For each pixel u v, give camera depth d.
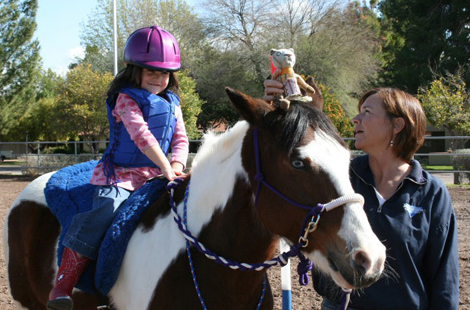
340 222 1.76
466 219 8.38
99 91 22.06
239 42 25.47
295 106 1.96
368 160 2.39
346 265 1.71
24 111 26.05
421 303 2.15
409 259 2.13
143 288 2.26
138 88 2.56
